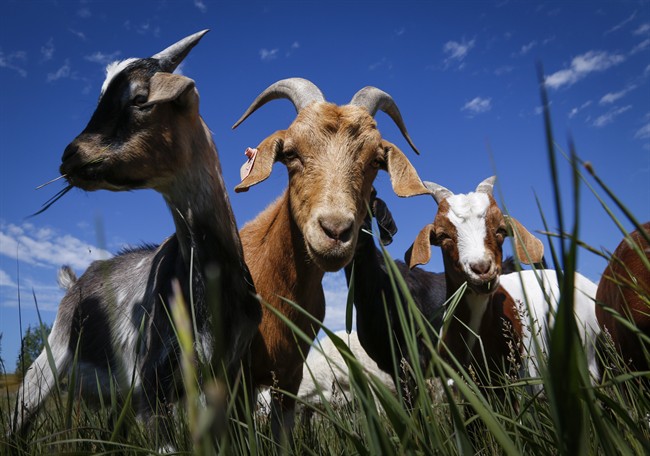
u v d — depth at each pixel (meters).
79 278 0.97
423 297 1.19
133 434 0.45
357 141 0.78
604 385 0.23
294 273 0.82
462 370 0.29
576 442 0.13
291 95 0.95
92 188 0.72
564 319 0.12
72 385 0.37
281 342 0.82
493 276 0.94
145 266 0.87
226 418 0.26
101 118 0.72
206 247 0.72
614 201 0.17
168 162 0.73
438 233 1.03
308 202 0.74
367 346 1.13
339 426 0.28
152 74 0.74
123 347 0.76
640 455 0.26
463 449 0.20
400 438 0.21
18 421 0.72
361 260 1.09
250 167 0.79
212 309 0.18
